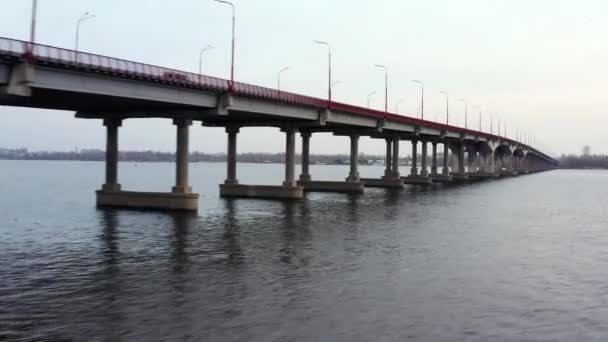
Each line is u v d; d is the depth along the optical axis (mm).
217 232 45531
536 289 26781
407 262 33125
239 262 32875
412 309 23078
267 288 26469
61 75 42531
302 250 37062
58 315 22031
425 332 20250
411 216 59500
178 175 62938
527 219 58625
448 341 19359
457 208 70438
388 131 118375
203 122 84812
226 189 84688
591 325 21250
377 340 19359
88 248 37906
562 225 53594
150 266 31672
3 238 42594
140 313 22281
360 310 22875
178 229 47281
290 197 81188
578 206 76688
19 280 28172
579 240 43281
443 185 132000
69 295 25156
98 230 46719
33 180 150125
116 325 20750
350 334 19922
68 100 51469
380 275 29438
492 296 25359
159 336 19547
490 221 56031
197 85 54469
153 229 47188
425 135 135500
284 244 39562
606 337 19891
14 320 21375
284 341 19125
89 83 44875
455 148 178750
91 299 24438
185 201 61938
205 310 22703
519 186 133750
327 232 45969
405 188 117250
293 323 21078
